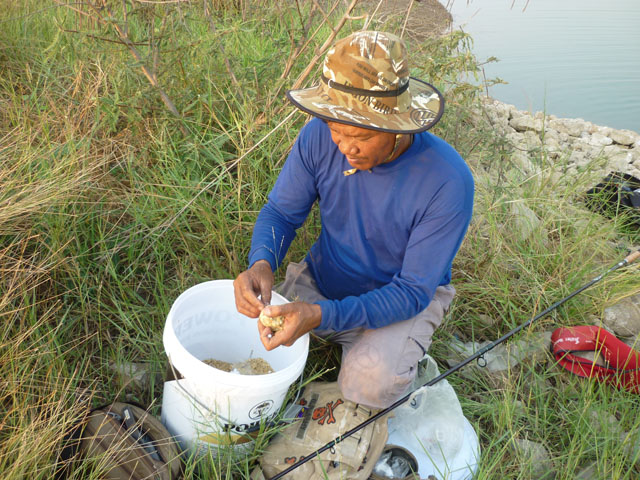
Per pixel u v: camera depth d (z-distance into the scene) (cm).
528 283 334
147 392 244
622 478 237
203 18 359
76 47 364
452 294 257
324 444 216
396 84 186
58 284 257
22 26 404
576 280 336
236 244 297
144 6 329
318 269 259
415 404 241
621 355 280
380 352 224
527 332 297
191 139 316
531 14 1056
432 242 217
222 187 311
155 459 194
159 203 297
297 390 242
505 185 403
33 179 263
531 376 288
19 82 359
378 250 234
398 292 220
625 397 276
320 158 227
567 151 536
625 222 419
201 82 340
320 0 450
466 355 292
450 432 233
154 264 288
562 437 255
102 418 198
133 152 298
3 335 215
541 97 695
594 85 741
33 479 186
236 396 194
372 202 222
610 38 948
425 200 214
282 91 340
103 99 291
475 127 454
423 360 262
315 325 209
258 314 214
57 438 191
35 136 283
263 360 233
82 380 236
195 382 194
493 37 879
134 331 262
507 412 247
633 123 666
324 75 193
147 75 302
